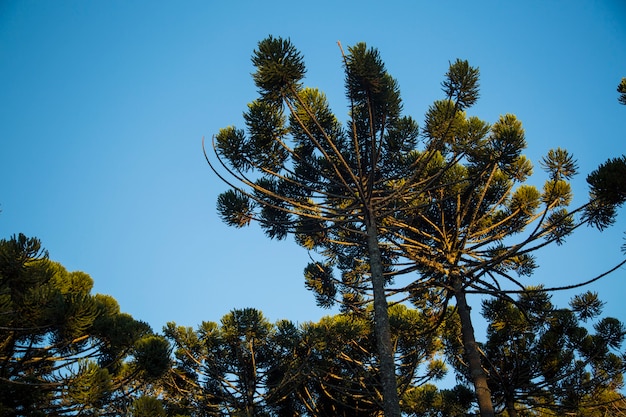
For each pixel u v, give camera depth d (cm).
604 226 892
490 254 1066
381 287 805
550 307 1167
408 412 1278
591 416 1242
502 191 1138
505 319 1192
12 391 847
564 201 1100
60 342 897
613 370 1166
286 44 873
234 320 1260
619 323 1153
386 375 714
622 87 816
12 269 809
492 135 989
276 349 1289
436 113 945
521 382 1173
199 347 1296
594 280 815
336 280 1013
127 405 963
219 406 1248
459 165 1103
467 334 949
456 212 1107
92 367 838
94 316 859
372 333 1223
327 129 1022
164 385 1271
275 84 875
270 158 978
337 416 1270
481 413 867
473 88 893
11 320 851
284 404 1334
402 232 1165
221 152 960
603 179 756
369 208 895
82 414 897
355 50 859
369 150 1009
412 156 1098
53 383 827
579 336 1156
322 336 1159
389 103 902
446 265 1039
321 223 1080
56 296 847
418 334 1109
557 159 995
